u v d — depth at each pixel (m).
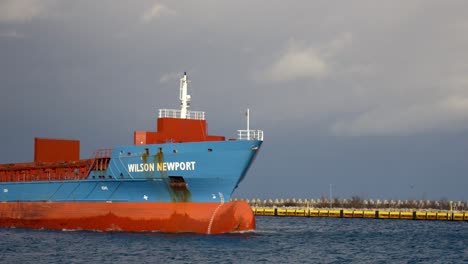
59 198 73.25
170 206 63.41
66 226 71.69
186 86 69.25
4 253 55.16
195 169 60.44
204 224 61.53
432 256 58.00
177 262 49.19
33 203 76.25
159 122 67.44
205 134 69.62
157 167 62.62
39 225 75.19
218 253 53.19
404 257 56.97
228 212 61.34
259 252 54.81
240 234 62.66
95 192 69.06
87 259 51.25
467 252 61.16
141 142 65.69
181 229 62.66
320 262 51.97
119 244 58.06
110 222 67.12
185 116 68.75
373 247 64.00
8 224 79.62
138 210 65.06
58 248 57.34
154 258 50.88
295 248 59.66
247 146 58.19
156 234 62.91
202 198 62.19
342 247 62.91
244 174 60.38
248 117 60.09
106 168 68.38
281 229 85.25
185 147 60.97
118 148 66.25
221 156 59.25
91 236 64.44
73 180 71.44
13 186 79.75
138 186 64.88
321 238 71.19
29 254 54.44
